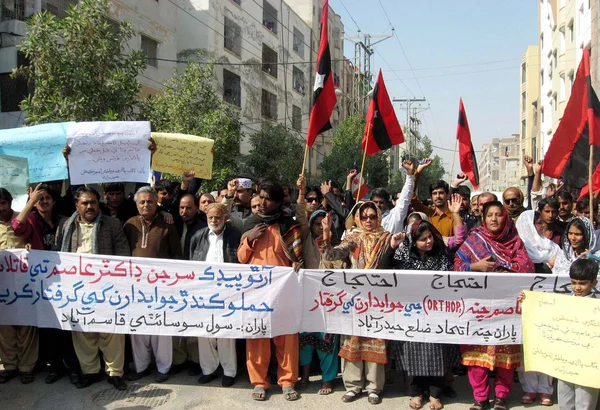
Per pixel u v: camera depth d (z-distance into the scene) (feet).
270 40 98.68
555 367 13.35
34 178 18.12
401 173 155.33
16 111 46.70
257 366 15.92
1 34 46.39
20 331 16.92
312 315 16.06
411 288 15.47
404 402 15.53
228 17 82.33
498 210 15.43
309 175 115.03
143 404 15.19
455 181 23.11
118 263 16.55
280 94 103.76
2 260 16.96
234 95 84.99
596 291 13.41
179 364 17.72
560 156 21.34
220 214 16.87
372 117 21.80
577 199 21.43
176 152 20.88
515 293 14.96
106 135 17.80
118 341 16.57
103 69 32.89
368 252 16.08
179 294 16.35
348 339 15.74
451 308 15.24
